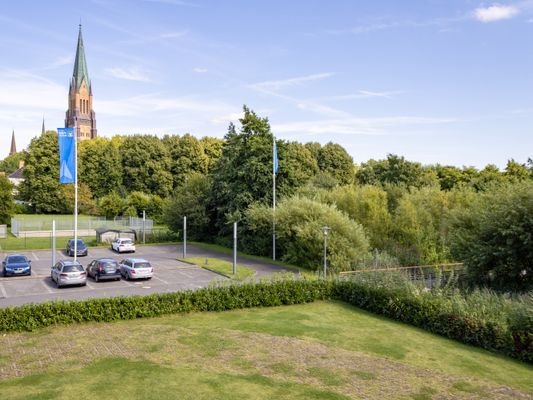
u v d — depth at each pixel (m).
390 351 15.66
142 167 85.12
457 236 27.34
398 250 36.47
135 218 61.03
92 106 145.50
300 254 35.06
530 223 22.88
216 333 17.02
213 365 13.62
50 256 39.62
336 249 32.38
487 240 25.09
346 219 34.16
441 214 39.91
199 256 40.84
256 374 13.00
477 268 25.28
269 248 41.25
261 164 43.31
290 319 19.48
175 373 12.84
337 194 42.75
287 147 44.97
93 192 84.56
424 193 42.94
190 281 28.66
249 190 44.78
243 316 19.84
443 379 13.16
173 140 90.19
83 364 13.42
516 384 13.01
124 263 30.02
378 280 22.11
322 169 80.12
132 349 14.91
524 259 23.83
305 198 37.91
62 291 25.11
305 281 23.36
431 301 18.73
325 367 13.80
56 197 78.81
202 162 87.75
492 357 15.47
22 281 28.11
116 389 11.62
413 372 13.66
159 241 52.72
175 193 55.91
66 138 26.25
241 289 21.55
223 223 49.25
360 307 22.25
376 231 39.16
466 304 17.52
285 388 12.06
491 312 16.80
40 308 17.30
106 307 18.42
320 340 16.62
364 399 11.55
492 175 52.19
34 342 15.51
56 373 12.68
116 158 85.25
